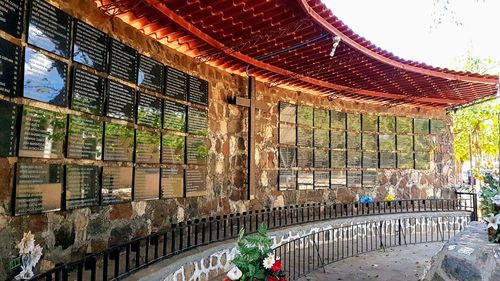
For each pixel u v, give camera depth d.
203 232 5.13
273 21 5.03
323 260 6.76
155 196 5.32
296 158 8.38
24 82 3.31
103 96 4.36
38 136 3.48
